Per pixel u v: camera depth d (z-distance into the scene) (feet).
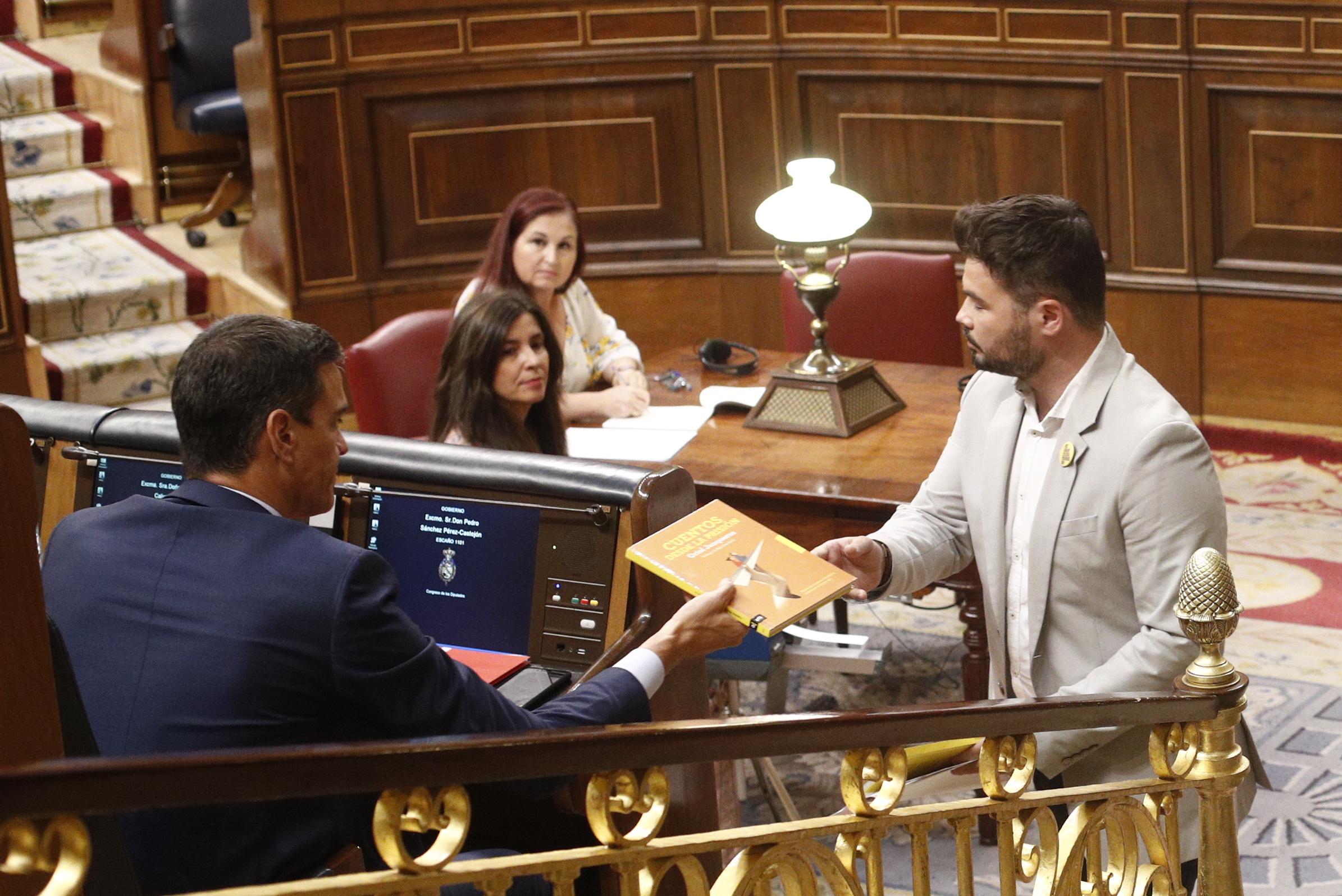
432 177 21.01
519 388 11.39
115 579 6.44
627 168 21.45
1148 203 19.43
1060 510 8.11
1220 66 18.56
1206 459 7.92
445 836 4.27
